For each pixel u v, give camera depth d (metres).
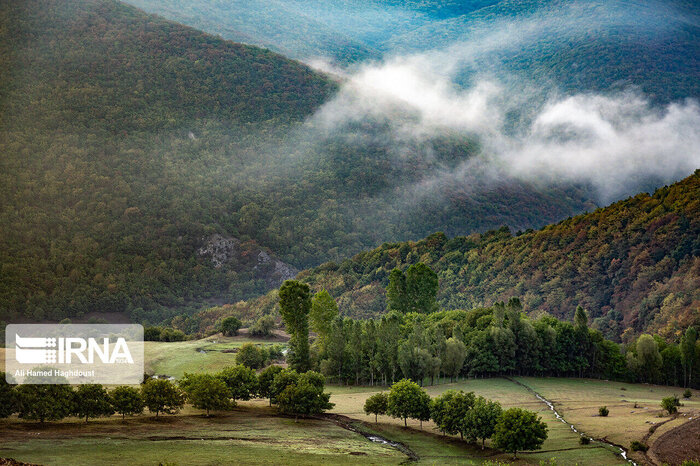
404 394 103.44
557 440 90.00
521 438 83.44
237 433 92.75
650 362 153.50
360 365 150.12
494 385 141.25
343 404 122.62
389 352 144.00
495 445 85.75
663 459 77.56
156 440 84.81
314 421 106.88
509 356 156.25
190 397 107.25
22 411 88.31
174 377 153.88
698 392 140.38
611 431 91.38
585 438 87.19
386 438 98.06
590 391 135.12
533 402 120.31
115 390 98.12
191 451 79.44
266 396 118.44
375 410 107.44
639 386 148.50
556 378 157.00
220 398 106.00
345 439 94.62
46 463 68.50
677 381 153.12
